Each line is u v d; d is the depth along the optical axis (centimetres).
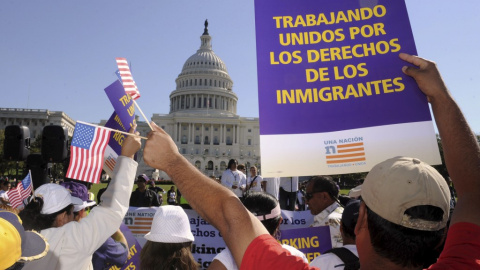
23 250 201
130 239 558
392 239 147
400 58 269
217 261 313
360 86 297
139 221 730
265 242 164
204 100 14262
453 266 138
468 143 195
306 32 308
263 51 307
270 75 304
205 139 13812
